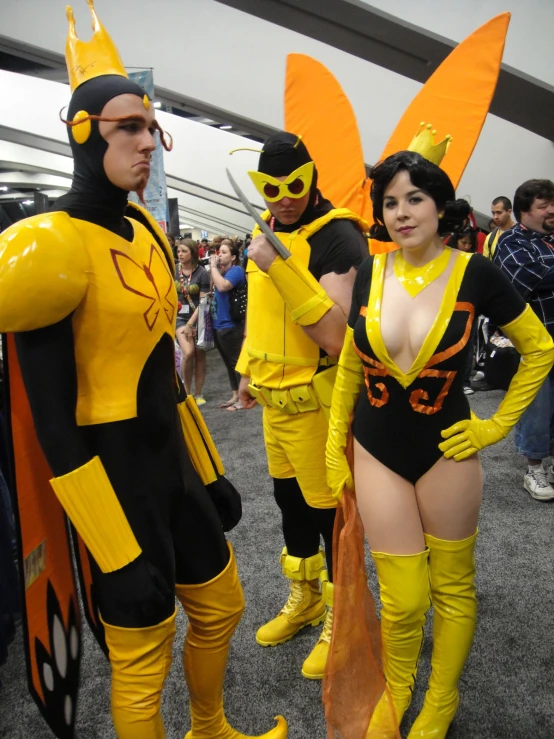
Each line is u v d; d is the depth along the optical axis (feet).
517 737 5.20
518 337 4.72
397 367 4.53
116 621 3.87
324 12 12.73
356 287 4.90
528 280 8.63
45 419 3.50
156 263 4.03
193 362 18.04
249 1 12.72
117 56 3.74
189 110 20.94
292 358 5.56
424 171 4.22
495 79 6.02
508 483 10.33
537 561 7.88
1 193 60.44
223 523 4.89
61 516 4.22
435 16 12.55
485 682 5.83
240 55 17.67
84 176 3.63
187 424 4.66
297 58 7.17
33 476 3.87
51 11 17.49
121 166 3.54
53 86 26.40
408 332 4.48
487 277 4.49
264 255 4.93
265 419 6.19
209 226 80.18
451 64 6.28
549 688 5.70
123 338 3.72
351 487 5.22
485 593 7.25
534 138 16.28
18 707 6.05
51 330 3.44
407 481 4.78
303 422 5.72
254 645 6.65
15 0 17.35
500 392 15.56
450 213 4.41
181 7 17.40
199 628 4.51
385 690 4.97
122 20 17.54
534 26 12.23
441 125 6.32
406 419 4.63
